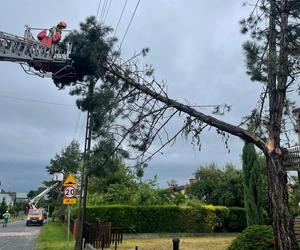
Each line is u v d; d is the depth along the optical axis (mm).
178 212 32688
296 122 10883
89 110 11000
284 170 9844
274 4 10562
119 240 24391
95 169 10859
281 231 9492
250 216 26641
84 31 11258
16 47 12328
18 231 38562
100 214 30688
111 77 11203
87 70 11383
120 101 10891
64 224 47188
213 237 31703
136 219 31438
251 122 10898
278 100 10078
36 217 52344
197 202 35344
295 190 13891
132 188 35875
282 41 10328
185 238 30406
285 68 10078
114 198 34938
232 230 34812
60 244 23203
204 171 44156
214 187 43156
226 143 10531
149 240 27781
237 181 41719
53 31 12477
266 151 10039
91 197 35281
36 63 12398
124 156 10781
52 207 92812
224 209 34469
